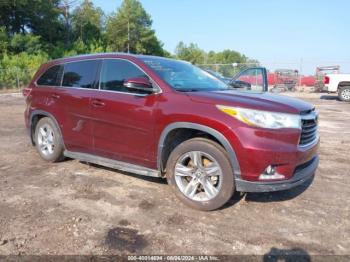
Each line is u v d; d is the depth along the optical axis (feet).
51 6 177.58
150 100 13.89
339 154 21.98
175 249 10.34
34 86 19.53
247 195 14.48
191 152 13.01
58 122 17.78
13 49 146.10
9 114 40.04
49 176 16.62
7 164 18.63
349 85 63.52
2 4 155.33
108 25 238.48
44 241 10.64
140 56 15.58
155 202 13.67
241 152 11.82
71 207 13.10
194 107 12.72
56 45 175.52
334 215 12.86
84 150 16.83
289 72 98.17
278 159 11.78
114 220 12.10
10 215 12.38
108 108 15.15
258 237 11.14
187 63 17.53
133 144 14.53
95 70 16.40
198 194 13.16
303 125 12.58
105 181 15.93
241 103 12.14
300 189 15.42
